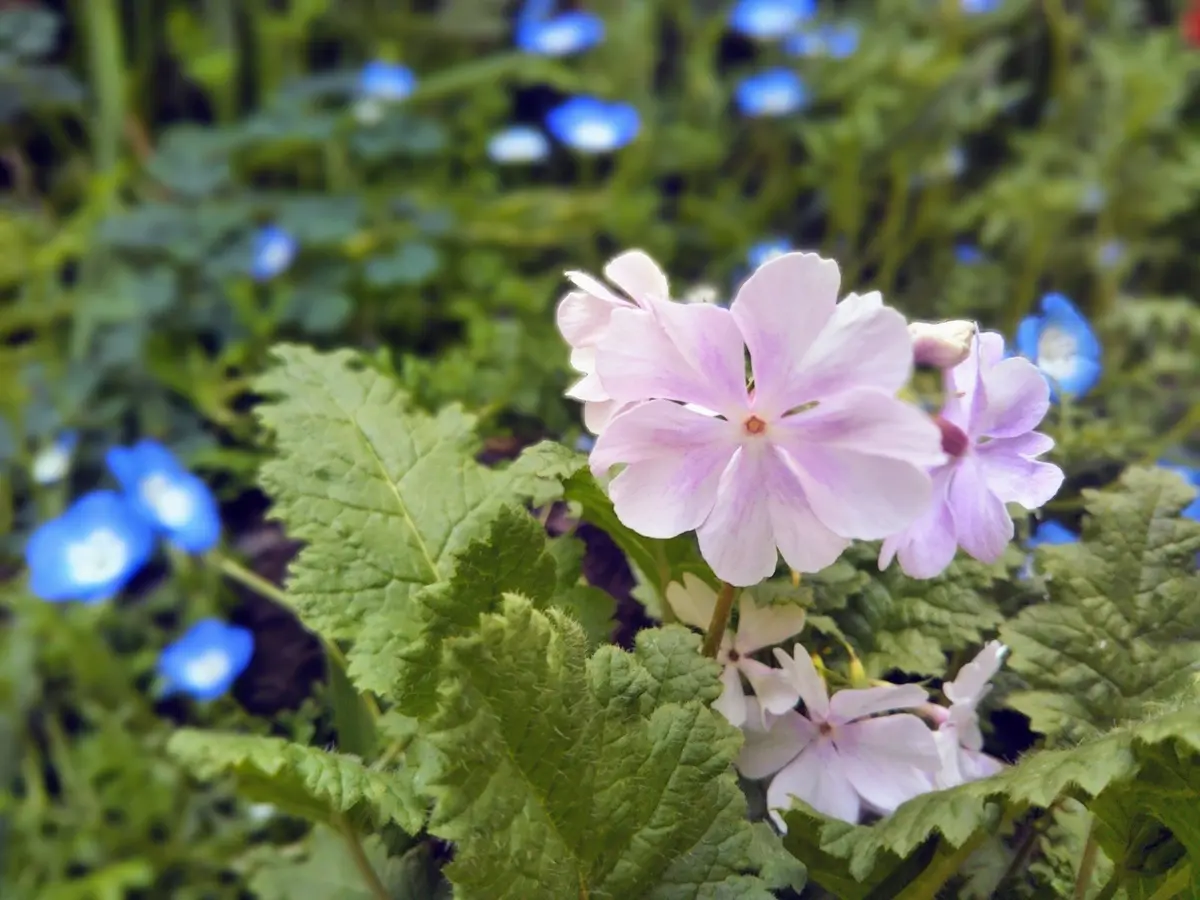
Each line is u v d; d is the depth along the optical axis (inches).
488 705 4.3
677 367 4.7
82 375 16.1
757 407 4.7
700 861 4.9
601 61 20.3
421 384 9.7
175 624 13.9
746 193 20.8
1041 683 6.0
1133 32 19.9
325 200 18.1
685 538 6.0
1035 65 19.7
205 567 12.4
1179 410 12.3
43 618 12.3
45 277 17.2
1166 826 5.0
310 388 6.7
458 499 6.3
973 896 5.9
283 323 16.8
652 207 18.0
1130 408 12.2
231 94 20.1
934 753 5.5
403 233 17.4
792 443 4.7
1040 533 7.4
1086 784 4.3
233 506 13.3
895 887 5.6
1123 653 5.9
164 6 21.3
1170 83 16.3
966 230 17.8
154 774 12.0
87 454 15.6
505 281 15.5
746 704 5.8
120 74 19.4
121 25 21.1
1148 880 5.5
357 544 6.1
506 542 5.1
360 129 19.3
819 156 17.6
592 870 4.8
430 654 5.1
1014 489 5.0
